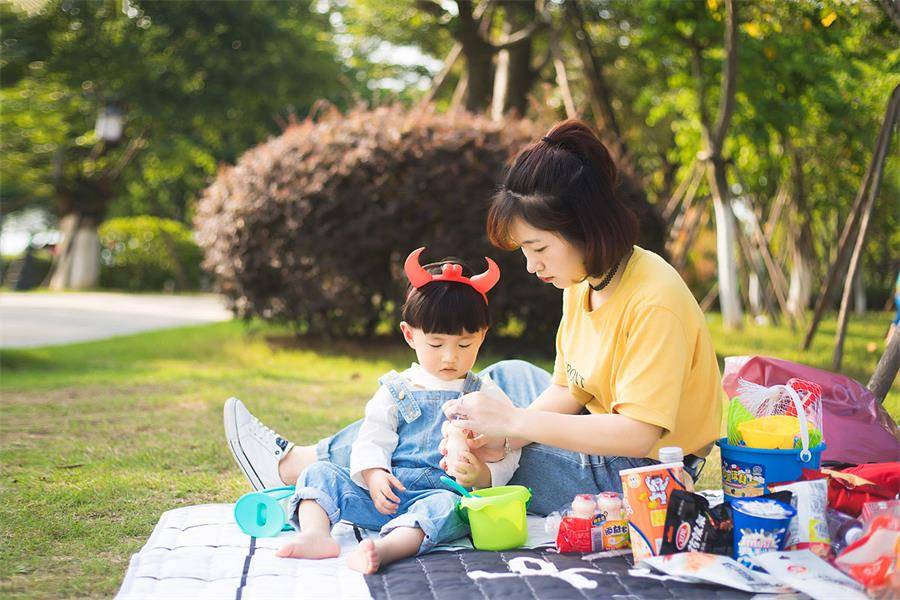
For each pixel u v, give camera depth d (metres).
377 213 7.79
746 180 11.75
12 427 4.66
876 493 2.44
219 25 19.27
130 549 2.59
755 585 2.07
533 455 2.74
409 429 2.73
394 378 2.79
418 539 2.43
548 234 2.36
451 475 2.62
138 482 3.43
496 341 8.28
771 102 8.51
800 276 11.37
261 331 10.27
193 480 3.47
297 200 7.93
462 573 2.26
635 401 2.35
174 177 24.20
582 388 2.68
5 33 17.91
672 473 2.31
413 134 7.88
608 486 2.69
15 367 7.37
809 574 2.01
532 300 7.75
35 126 19.94
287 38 19.80
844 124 8.02
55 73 18.81
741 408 2.53
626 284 2.49
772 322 10.51
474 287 2.74
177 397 5.72
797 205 11.35
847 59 6.55
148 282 24.80
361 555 2.28
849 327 10.68
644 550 2.28
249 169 8.49
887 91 6.15
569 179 2.34
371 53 16.69
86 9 18.77
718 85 9.34
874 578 1.98
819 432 2.50
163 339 9.77
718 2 7.46
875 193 5.63
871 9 4.89
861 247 5.88
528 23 11.37
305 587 2.16
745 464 2.44
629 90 14.02
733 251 9.30
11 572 2.37
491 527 2.46
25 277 24.08
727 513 2.25
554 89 11.54
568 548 2.45
